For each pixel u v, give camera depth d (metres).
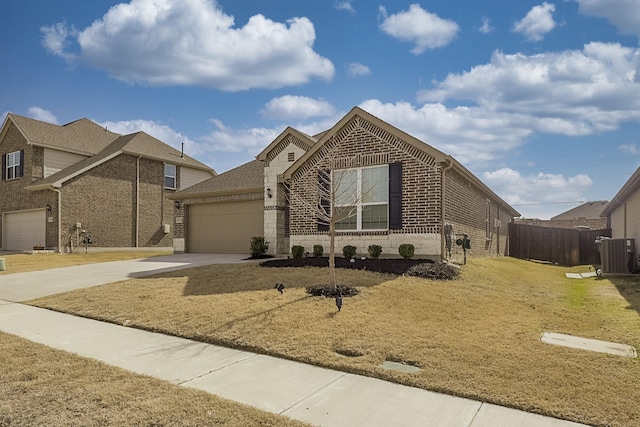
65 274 13.04
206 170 30.41
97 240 23.52
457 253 13.59
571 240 21.41
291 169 14.52
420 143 12.16
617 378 4.69
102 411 3.91
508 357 5.34
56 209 21.91
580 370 4.91
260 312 7.41
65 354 5.68
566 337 6.34
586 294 10.46
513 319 7.26
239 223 19.30
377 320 6.88
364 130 13.30
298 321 6.88
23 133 23.58
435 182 12.02
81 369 5.07
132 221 25.41
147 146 27.02
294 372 5.13
